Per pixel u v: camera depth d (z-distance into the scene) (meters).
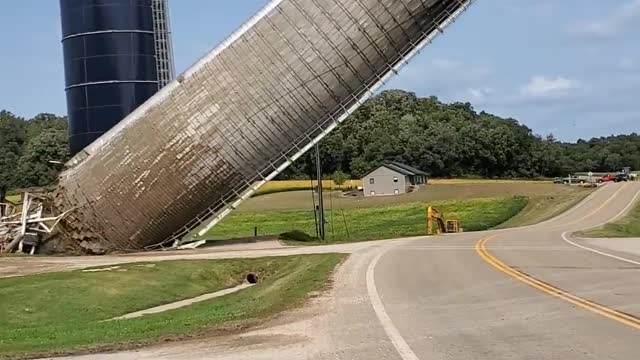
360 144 143.25
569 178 135.38
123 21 58.31
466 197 101.06
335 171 132.00
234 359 10.20
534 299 14.98
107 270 32.09
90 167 46.66
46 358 11.14
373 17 44.09
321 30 44.28
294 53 44.56
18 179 117.56
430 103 187.75
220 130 45.22
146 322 17.14
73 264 36.94
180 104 45.28
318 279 21.23
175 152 45.50
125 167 46.09
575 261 23.09
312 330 12.41
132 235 46.91
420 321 12.87
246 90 44.91
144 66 58.62
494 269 21.47
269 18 44.66
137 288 28.88
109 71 58.19
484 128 161.00
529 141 167.50
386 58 45.19
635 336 10.70
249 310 16.17
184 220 47.09
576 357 9.38
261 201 102.25
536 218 74.31
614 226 53.47
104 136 46.81
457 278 19.67
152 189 46.06
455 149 149.88
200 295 29.22
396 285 18.77
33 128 154.75
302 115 45.50
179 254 40.88
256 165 46.47
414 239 40.72
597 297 14.91
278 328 12.87
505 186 120.19
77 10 58.88
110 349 11.66
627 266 21.22
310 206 94.62
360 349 10.47
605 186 111.44
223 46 45.12
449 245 33.06
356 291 17.83
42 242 47.84
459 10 44.34
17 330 19.20
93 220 46.91
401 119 163.88
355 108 46.34
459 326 12.15
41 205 48.69
